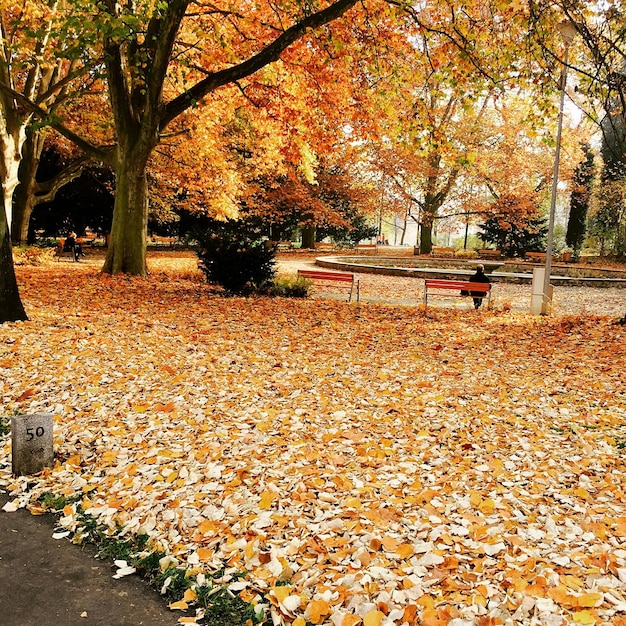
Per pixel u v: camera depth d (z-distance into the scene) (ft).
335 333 38.22
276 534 12.85
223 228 56.08
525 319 47.85
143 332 34.12
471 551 12.08
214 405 22.22
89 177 102.06
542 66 35.42
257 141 69.10
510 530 13.01
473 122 125.18
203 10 52.44
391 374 28.17
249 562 11.85
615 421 21.58
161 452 17.44
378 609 10.15
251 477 15.75
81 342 30.42
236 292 54.49
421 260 115.65
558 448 18.97
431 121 45.73
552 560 11.82
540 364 31.30
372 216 173.68
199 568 11.64
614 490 15.37
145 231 60.85
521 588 10.52
